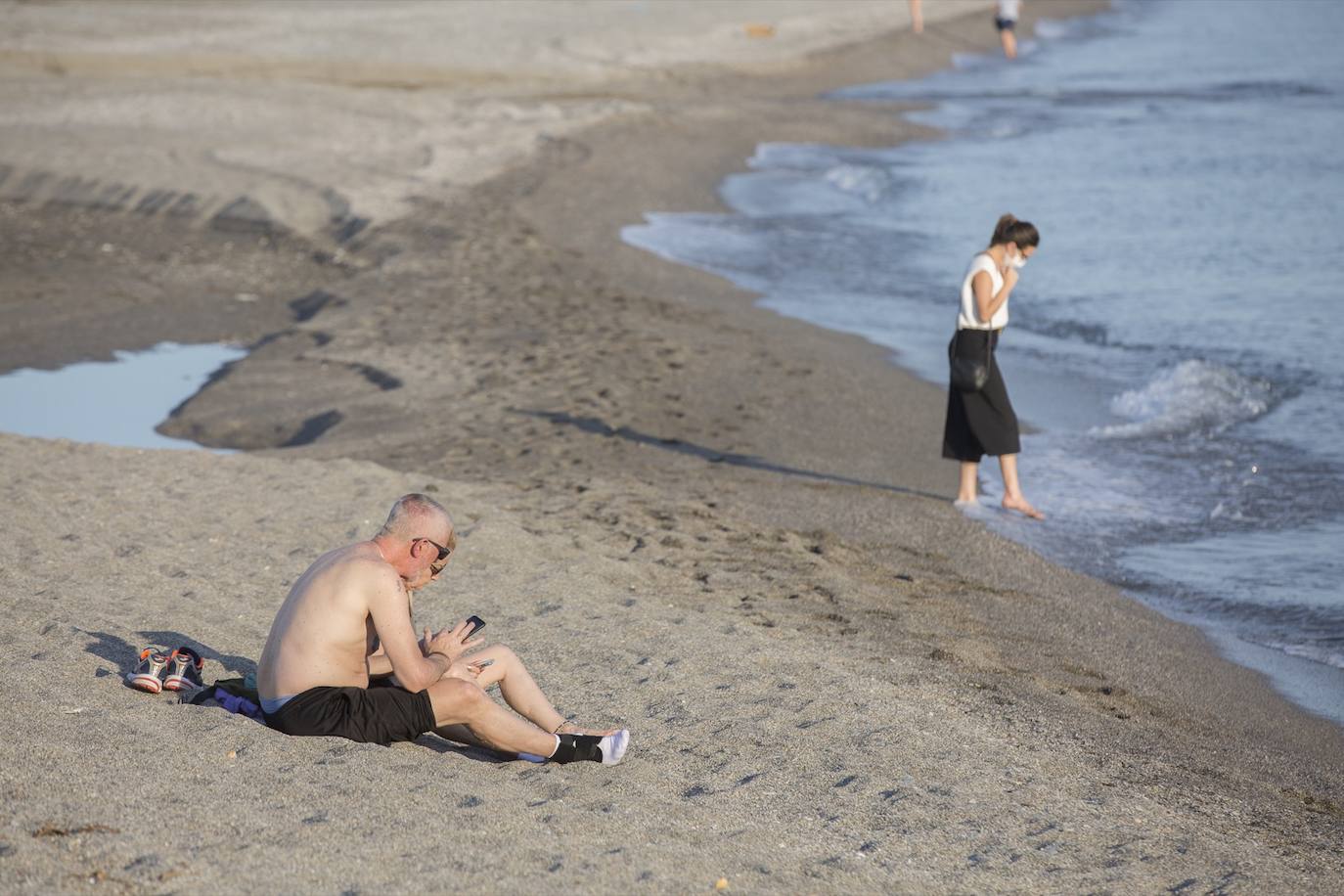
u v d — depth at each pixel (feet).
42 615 80.53
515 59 486.79
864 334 196.34
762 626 91.76
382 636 64.08
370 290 221.05
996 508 127.44
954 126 403.75
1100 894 56.90
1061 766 72.08
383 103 390.63
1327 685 92.73
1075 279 232.12
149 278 237.45
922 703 78.74
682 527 115.34
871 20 612.70
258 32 521.65
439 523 66.03
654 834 57.57
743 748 69.62
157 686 68.03
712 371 172.96
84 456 123.65
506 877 51.37
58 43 470.39
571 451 140.26
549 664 81.00
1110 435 152.46
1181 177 322.34
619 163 328.90
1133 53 582.76
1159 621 102.63
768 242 261.85
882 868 56.85
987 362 120.98
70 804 53.52
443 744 68.49
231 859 50.42
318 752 61.93
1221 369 171.42
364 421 153.17
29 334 203.41
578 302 208.74
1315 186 307.78
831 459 140.56
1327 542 119.44
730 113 406.41
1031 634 96.99
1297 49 587.27
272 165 309.83
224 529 104.53
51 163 310.65
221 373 184.14
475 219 269.03
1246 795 73.05
